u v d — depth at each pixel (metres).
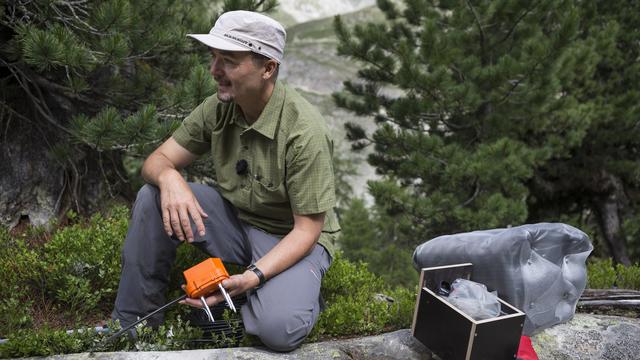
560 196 12.20
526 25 8.94
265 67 2.09
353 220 22.12
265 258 2.14
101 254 2.72
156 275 2.26
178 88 4.17
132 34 3.91
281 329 2.11
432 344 2.23
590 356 2.51
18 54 3.69
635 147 11.70
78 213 4.16
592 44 9.52
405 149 9.05
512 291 2.37
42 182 4.04
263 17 2.05
